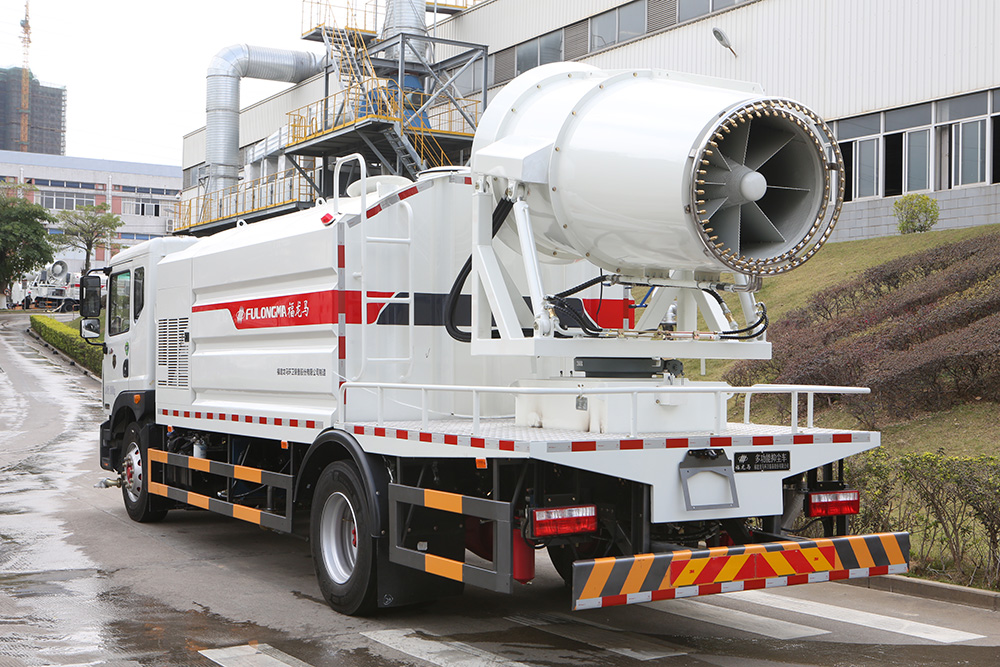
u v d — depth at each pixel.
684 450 5.33
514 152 5.90
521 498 5.29
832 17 22.61
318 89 39.72
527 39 31.14
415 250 6.86
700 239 5.26
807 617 6.58
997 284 13.42
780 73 23.75
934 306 13.77
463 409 6.99
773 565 5.38
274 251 7.48
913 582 7.27
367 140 26.78
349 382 6.49
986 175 19.86
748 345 6.27
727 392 5.57
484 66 29.56
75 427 22.56
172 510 11.56
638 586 5.01
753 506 5.54
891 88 21.50
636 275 6.03
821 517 5.88
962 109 20.22
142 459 10.27
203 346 8.89
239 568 8.23
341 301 6.66
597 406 5.57
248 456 8.38
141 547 9.20
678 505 5.30
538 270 5.77
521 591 7.42
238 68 38.81
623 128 5.62
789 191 5.68
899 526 7.78
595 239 5.86
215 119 38.53
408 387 5.98
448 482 5.91
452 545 6.20
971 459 7.49
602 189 5.61
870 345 12.70
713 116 5.25
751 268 5.40
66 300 71.38
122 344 10.81
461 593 6.55
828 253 20.69
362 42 29.34
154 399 10.08
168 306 9.55
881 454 8.09
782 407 13.09
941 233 19.38
